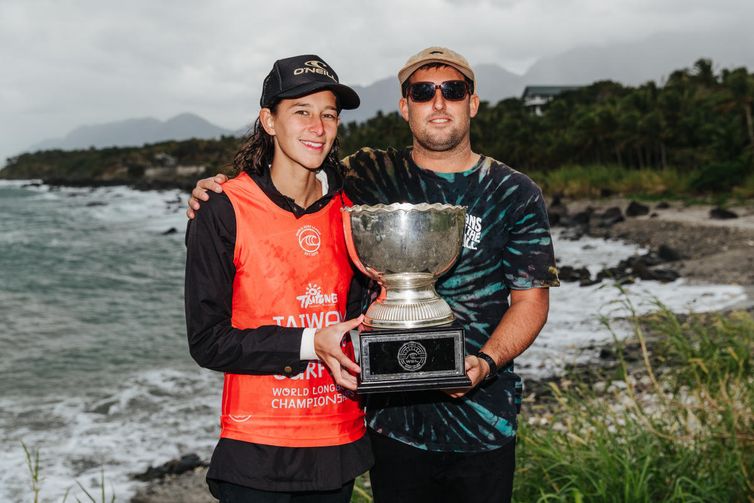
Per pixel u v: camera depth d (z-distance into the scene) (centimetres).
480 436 242
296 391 214
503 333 236
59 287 2245
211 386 1042
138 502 658
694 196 3628
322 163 231
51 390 1042
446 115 240
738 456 345
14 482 702
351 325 203
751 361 536
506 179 245
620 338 1058
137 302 1958
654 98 5509
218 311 210
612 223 3027
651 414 430
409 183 249
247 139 224
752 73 5128
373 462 234
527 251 244
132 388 1039
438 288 248
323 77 212
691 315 801
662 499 335
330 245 221
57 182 14888
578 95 8219
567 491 337
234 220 210
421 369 207
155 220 5241
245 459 212
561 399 459
